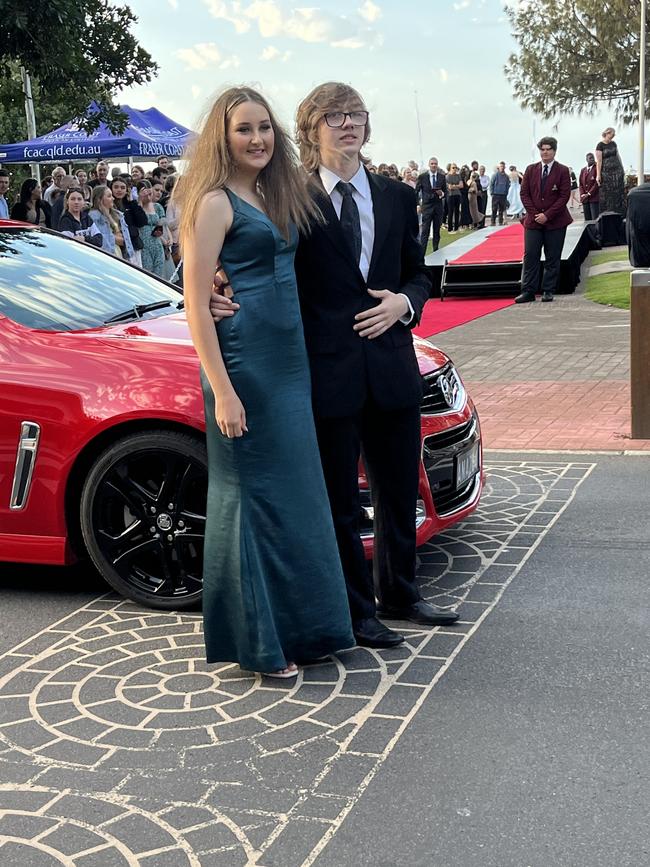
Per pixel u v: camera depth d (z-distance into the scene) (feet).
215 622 11.44
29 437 13.60
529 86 146.92
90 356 13.67
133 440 13.08
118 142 55.47
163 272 39.93
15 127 123.13
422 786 9.22
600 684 11.02
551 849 8.23
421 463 13.74
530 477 19.19
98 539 13.61
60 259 16.74
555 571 14.40
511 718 10.37
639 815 8.64
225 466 11.02
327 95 11.15
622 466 19.57
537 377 28.94
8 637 13.10
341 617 11.58
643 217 20.95
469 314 43.91
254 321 10.68
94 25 43.88
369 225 11.50
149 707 11.00
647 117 137.59
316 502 11.31
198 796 9.21
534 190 45.42
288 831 8.63
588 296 46.62
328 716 10.60
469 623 12.78
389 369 11.69
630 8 137.39
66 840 8.64
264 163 10.61
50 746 10.25
